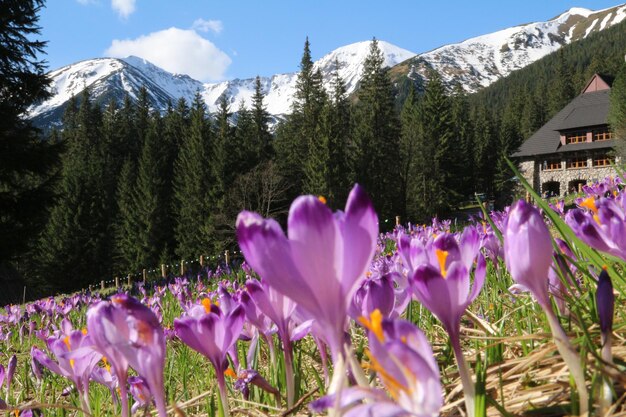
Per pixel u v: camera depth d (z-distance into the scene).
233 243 42.59
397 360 0.55
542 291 0.82
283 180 46.94
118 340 0.87
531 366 1.21
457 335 0.83
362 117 60.69
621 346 1.17
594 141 64.94
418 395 0.55
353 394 0.61
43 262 47.72
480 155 79.31
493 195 79.00
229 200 44.44
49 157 24.67
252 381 1.32
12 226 23.62
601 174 63.44
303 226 0.64
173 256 50.50
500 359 1.35
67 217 47.69
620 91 49.41
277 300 1.12
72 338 1.41
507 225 0.83
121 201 55.00
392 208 55.09
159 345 0.87
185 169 50.53
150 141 54.28
